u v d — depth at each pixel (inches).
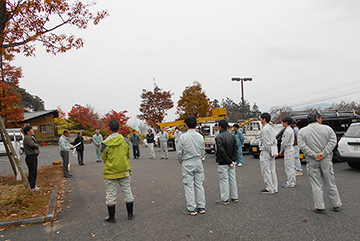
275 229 150.7
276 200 208.4
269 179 228.1
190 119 189.2
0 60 295.4
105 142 174.1
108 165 173.3
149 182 308.0
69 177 366.3
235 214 179.8
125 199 180.5
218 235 146.3
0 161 587.8
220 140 202.1
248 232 148.4
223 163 202.1
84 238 150.6
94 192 271.7
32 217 181.0
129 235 152.2
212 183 285.6
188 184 185.0
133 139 583.8
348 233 140.4
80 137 498.3
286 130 254.4
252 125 593.9
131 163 498.6
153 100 1124.5
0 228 169.3
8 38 274.8
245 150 584.4
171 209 198.7
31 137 258.7
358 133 319.9
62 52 289.7
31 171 256.1
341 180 271.7
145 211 197.0
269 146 227.5
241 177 308.7
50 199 225.3
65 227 170.1
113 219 175.3
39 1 257.8
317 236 138.9
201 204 185.9
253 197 220.7
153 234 151.9
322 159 172.7
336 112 438.6
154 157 580.1
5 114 627.5
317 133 175.3
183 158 188.1
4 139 295.0
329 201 187.3
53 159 619.5
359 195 211.8
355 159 313.0
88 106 1475.1
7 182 299.9
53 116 1408.7
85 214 196.9
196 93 1091.3
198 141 187.5
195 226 161.3
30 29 275.3
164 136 558.6
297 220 162.9
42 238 152.8
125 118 1307.8
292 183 252.7
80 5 277.3
